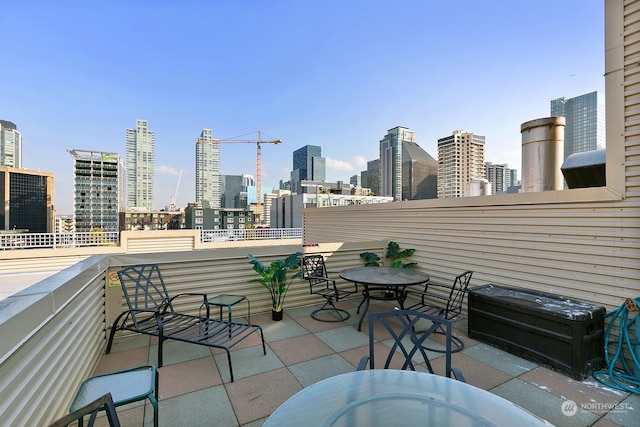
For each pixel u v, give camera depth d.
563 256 3.28
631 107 2.80
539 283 3.50
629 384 2.49
